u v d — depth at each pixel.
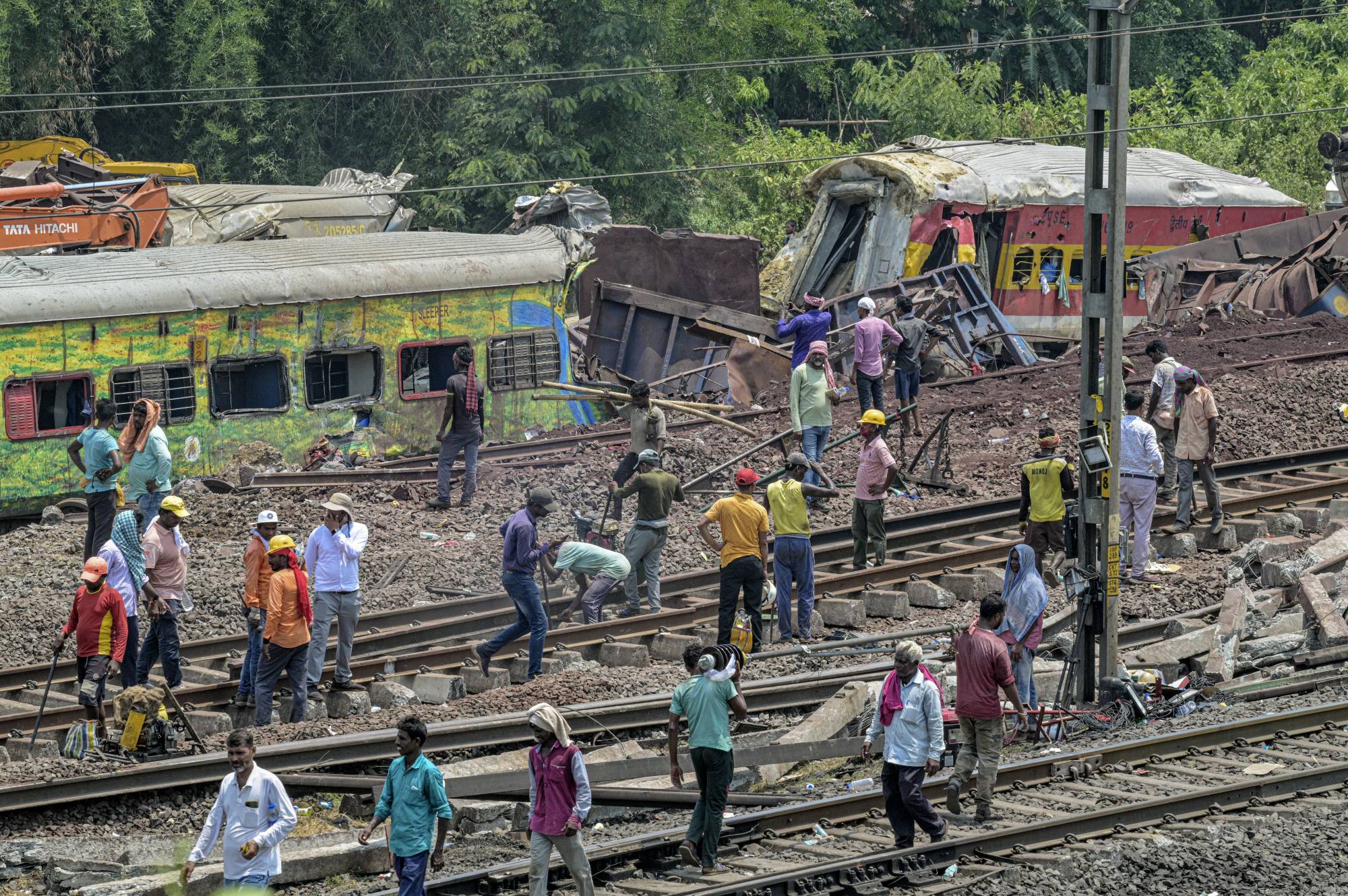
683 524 74.38
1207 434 67.81
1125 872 40.03
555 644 59.38
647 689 55.06
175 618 54.47
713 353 103.75
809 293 122.44
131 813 45.75
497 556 69.88
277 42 168.00
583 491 79.31
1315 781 46.16
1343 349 103.50
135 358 81.31
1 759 49.12
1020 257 122.31
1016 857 40.62
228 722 51.72
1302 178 194.50
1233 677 58.53
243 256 88.00
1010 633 52.12
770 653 56.75
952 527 71.38
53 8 151.50
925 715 40.19
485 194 158.25
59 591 65.31
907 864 39.59
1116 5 52.12
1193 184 130.75
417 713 53.00
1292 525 69.88
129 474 65.38
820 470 73.25
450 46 159.88
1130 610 61.47
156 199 101.31
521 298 97.56
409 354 93.25
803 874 38.41
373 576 67.19
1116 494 53.81
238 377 88.06
